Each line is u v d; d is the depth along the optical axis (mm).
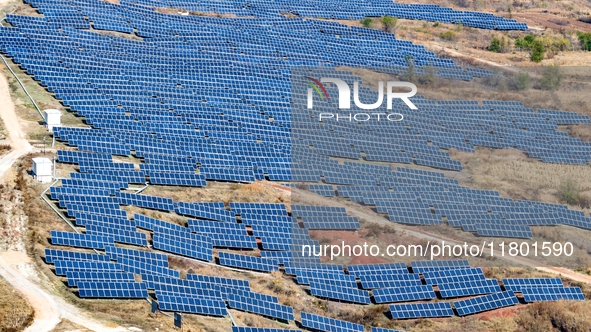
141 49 164750
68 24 168750
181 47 170875
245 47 174875
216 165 121312
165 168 115562
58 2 177500
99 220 96562
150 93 141375
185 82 150750
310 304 94438
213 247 101312
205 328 82500
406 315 95125
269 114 143500
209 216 106562
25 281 83375
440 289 100562
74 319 78438
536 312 98500
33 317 77750
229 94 148500
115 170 111125
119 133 123875
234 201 113000
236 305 88375
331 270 100688
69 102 131375
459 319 96688
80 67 147000
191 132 130125
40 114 126438
